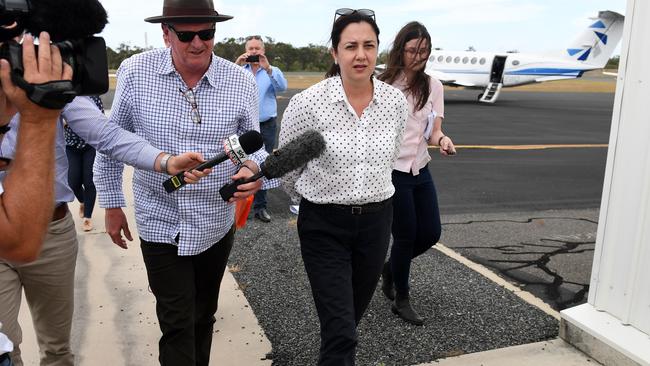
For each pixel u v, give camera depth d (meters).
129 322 3.10
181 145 2.11
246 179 1.97
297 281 3.70
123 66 2.14
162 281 2.17
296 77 42.19
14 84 0.98
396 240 3.08
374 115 2.21
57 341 2.20
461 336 2.97
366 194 2.16
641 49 2.43
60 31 1.05
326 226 2.19
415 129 2.96
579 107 22.48
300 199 2.43
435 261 4.14
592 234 4.99
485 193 6.69
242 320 3.13
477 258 4.29
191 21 1.93
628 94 2.51
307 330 3.03
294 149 1.97
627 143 2.55
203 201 2.13
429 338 2.95
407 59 2.91
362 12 2.12
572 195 6.64
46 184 1.07
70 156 4.46
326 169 2.16
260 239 4.59
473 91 34.62
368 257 2.27
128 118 2.15
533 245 4.64
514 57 25.61
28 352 2.77
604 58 26.47
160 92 2.08
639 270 2.57
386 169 2.24
